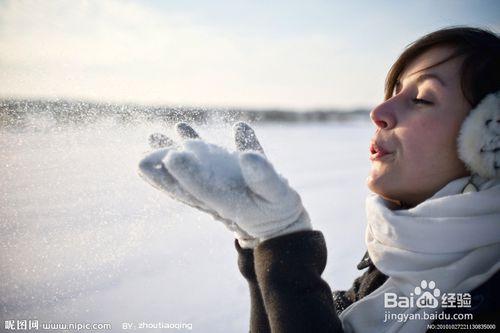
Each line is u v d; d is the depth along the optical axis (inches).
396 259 28.5
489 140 24.6
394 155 28.5
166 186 22.8
